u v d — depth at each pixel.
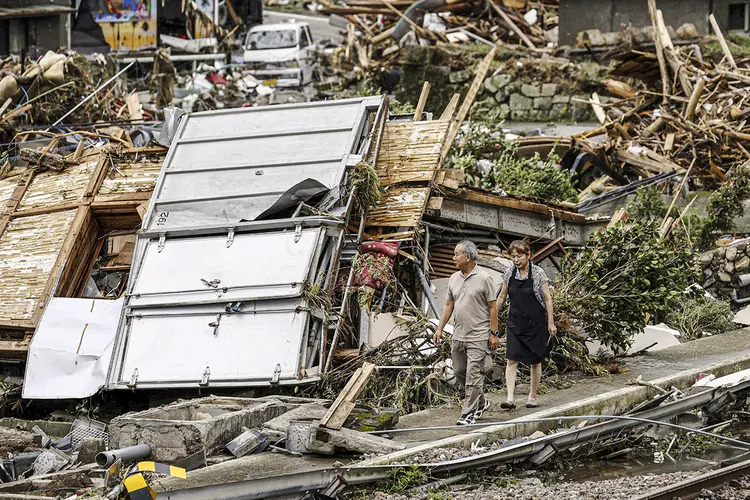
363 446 16.92
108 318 23.61
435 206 26.58
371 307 23.78
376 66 62.94
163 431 17.11
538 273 20.02
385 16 73.75
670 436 19.97
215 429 17.39
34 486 16.05
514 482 16.53
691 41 58.41
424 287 25.44
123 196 26.42
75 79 42.00
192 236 24.33
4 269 25.78
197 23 66.44
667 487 15.37
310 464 16.47
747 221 36.66
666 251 24.98
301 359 21.70
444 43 66.38
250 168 25.48
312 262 22.75
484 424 18.30
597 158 43.84
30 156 28.12
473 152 41.41
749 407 22.75
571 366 24.19
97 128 36.94
